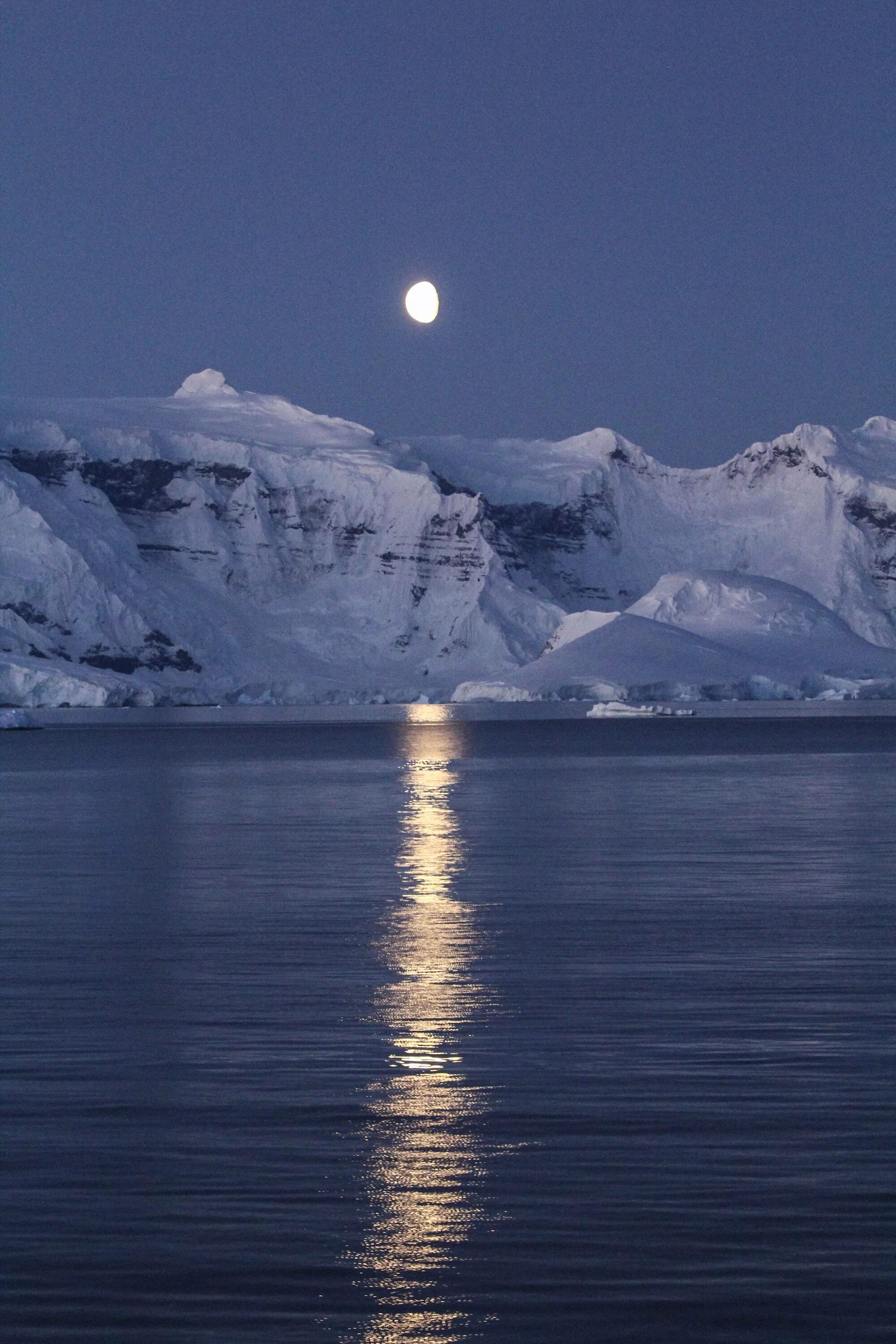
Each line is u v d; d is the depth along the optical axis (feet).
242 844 208.64
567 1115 68.85
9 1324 46.60
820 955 114.21
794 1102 71.00
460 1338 45.50
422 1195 57.72
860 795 305.12
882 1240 52.65
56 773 411.54
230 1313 47.32
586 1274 49.96
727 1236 53.21
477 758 493.77
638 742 620.90
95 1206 56.75
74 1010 94.38
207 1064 79.51
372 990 101.04
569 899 148.87
